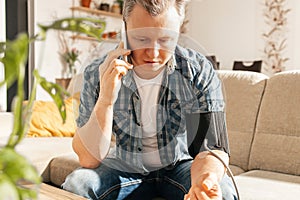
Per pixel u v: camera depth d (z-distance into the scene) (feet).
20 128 1.43
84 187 4.14
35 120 9.02
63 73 14.69
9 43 1.34
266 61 16.60
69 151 7.05
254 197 4.61
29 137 8.53
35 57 13.78
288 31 15.98
